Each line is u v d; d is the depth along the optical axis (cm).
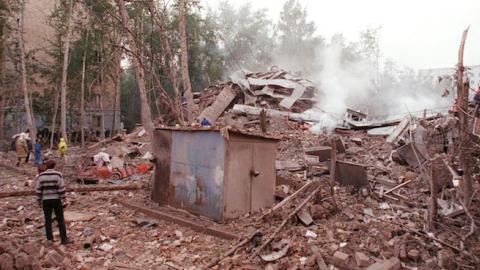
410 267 607
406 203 991
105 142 2108
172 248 689
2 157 1873
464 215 829
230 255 647
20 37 2342
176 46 2858
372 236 709
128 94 3806
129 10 2119
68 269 583
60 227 697
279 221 794
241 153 838
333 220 817
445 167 1001
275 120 2089
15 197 1034
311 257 608
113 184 1189
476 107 997
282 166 1312
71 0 2481
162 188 944
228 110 2355
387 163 1402
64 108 2322
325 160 1456
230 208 813
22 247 579
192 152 874
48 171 701
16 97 2869
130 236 750
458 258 641
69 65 2792
